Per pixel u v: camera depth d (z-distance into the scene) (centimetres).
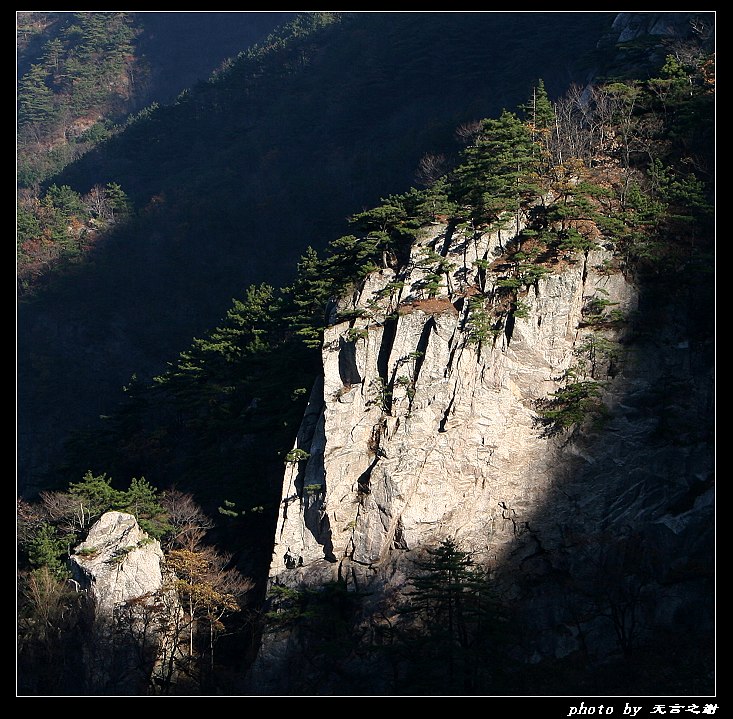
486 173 7519
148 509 7425
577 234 7194
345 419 7044
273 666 6500
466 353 7012
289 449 7344
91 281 14900
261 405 8031
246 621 6894
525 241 7381
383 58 18325
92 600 6775
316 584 6750
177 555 6919
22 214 16162
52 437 12712
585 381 7062
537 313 7100
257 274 14475
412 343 7106
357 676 6378
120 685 6531
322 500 6900
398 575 6662
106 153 19638
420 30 18388
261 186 16488
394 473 6819
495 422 6956
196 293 14512
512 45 16600
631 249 7331
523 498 6888
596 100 9081
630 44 10031
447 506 6812
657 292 7306
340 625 6488
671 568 6750
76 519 7462
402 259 7475
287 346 8412
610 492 6950
